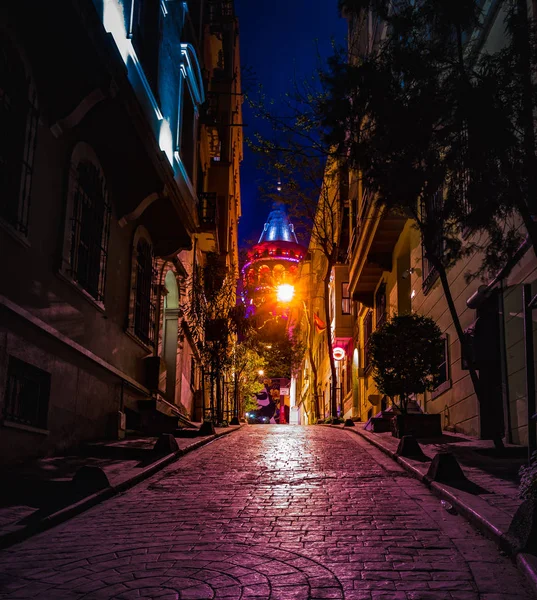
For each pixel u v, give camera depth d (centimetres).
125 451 1183
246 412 4162
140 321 1694
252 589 459
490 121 693
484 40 1112
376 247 2347
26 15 930
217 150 2942
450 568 501
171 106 1691
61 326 1139
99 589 467
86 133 1243
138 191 1459
